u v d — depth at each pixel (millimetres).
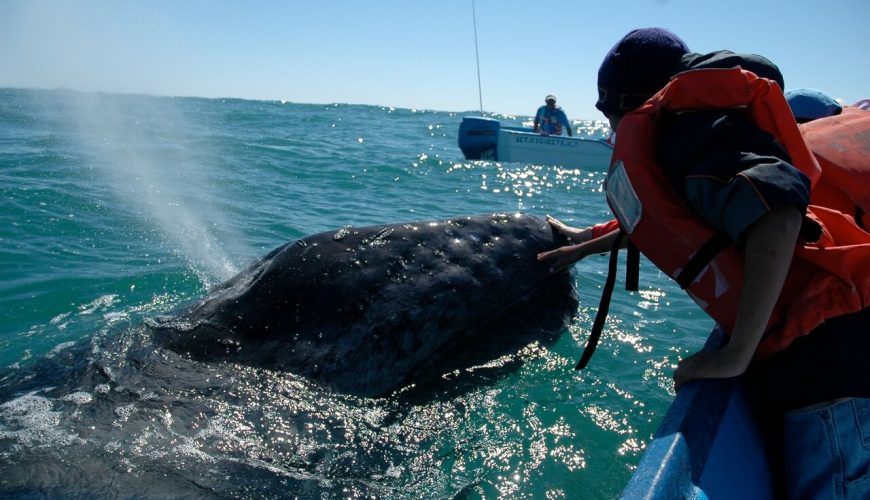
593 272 6281
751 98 1796
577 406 3588
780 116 1795
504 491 2920
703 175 1728
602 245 3500
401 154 17422
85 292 5188
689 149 1791
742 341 1790
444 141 24281
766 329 1951
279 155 15227
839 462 1934
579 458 3158
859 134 2086
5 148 13219
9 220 7262
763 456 2061
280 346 3371
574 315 4375
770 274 1668
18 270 5668
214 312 3545
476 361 3748
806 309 1843
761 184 1613
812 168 1825
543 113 17953
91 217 7746
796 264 1884
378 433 3203
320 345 3365
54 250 6336
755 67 1926
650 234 1958
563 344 4141
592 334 2344
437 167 15062
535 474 3035
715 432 1870
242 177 11734
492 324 3842
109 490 2613
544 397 3662
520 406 3570
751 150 1708
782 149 1749
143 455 2811
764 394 2102
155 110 31656
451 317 3627
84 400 3137
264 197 9977
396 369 3482
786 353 1946
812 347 1900
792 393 1971
